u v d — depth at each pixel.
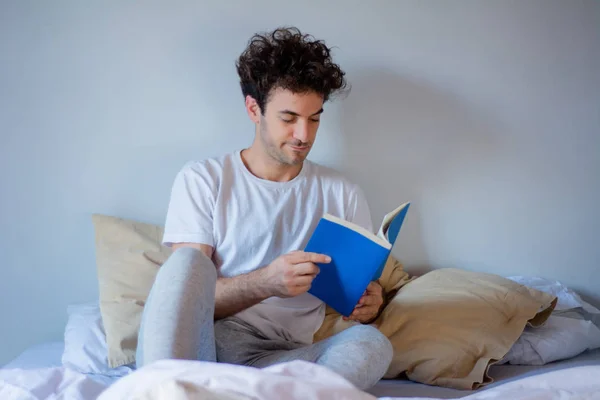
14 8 1.82
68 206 1.89
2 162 1.86
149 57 1.87
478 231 2.04
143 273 1.73
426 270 2.04
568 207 2.06
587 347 1.73
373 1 1.92
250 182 1.61
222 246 1.58
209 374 0.77
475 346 1.57
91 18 1.84
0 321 1.91
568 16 1.99
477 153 2.01
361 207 1.70
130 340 1.60
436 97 1.98
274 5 1.89
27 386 1.17
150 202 1.91
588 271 2.08
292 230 1.62
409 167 2.00
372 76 1.95
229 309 1.48
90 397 1.17
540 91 2.01
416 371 1.55
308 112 1.49
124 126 1.88
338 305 1.42
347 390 0.79
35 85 1.85
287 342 1.50
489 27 1.97
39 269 1.90
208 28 1.87
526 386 1.01
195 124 1.90
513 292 1.71
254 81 1.52
